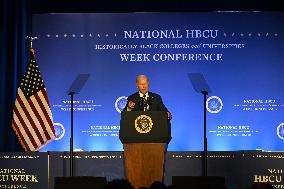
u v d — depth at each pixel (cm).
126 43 2006
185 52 1994
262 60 1992
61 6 2031
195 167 1551
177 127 1980
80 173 1553
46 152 1533
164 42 1998
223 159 1541
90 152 1556
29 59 1805
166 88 1992
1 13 1961
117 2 2030
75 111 1992
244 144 1975
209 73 1989
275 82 1988
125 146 1342
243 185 1524
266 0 2006
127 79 2000
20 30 1980
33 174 1527
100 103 1995
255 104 1984
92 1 2030
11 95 1961
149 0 2023
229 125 1980
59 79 1998
